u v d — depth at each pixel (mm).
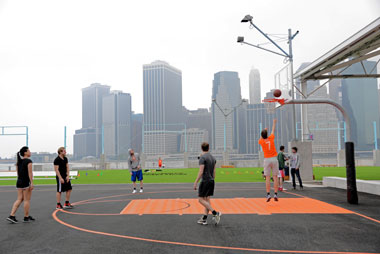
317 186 15938
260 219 7730
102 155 43188
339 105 10641
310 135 19750
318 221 7453
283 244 5570
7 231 6828
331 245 5480
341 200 10844
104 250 5336
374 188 12273
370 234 6227
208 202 7305
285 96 19766
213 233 6395
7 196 13320
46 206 10305
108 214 8680
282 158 13820
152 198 11836
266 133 10102
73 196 12805
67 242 5883
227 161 43438
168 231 6605
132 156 13625
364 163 42500
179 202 10727
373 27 12539
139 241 5871
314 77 20484
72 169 41781
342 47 14898
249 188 14977
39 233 6613
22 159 7980
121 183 19156
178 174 28547
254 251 5172
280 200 10891
